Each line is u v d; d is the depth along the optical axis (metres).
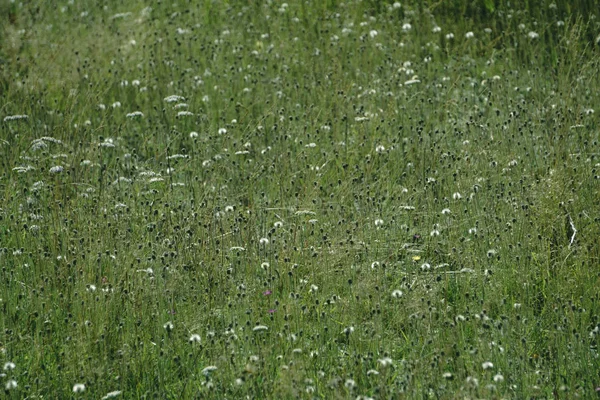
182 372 7.72
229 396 7.20
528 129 12.42
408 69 15.39
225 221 10.10
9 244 10.06
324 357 7.79
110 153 13.17
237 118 14.52
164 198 11.09
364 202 10.78
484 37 16.80
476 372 7.28
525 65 15.34
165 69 16.44
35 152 12.67
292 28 18.59
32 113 14.48
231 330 7.88
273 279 8.98
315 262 9.30
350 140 12.86
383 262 9.20
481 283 8.80
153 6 21.23
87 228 10.05
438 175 11.45
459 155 11.80
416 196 10.75
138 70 16.66
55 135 13.25
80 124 13.79
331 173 11.93
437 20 17.86
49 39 19.44
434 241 9.80
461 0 18.11
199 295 8.79
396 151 12.30
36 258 9.35
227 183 11.65
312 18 18.95
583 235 9.52
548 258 8.98
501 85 14.40
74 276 9.09
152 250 9.50
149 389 7.47
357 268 9.21
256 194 11.53
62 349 7.92
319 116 13.82
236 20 19.50
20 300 8.72
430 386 7.20
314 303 8.73
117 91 15.56
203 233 9.89
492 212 10.14
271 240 9.75
